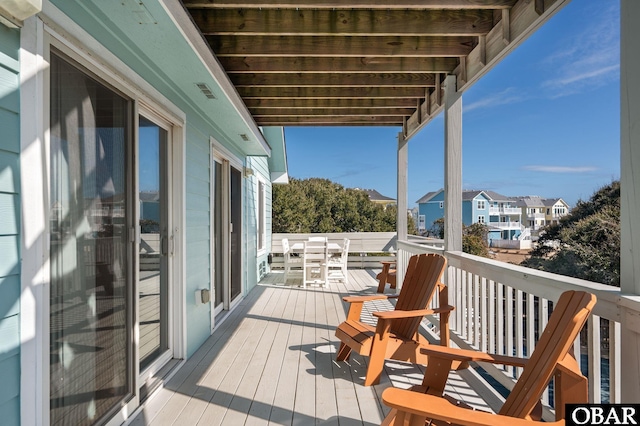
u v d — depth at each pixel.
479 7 2.79
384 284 6.74
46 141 1.62
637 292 1.61
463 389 2.85
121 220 2.28
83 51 1.88
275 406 2.57
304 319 4.86
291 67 3.94
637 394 1.56
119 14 2.03
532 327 2.35
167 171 3.26
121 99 2.29
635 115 1.60
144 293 2.79
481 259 3.18
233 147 5.68
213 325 4.29
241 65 3.93
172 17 2.06
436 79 4.33
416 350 3.01
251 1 2.73
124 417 2.28
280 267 10.41
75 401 1.84
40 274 1.57
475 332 3.22
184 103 3.43
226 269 5.27
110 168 2.16
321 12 3.12
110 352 2.16
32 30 1.54
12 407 1.46
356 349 2.94
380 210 19.08
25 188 1.51
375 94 4.88
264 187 9.20
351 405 2.58
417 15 3.13
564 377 1.52
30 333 1.52
